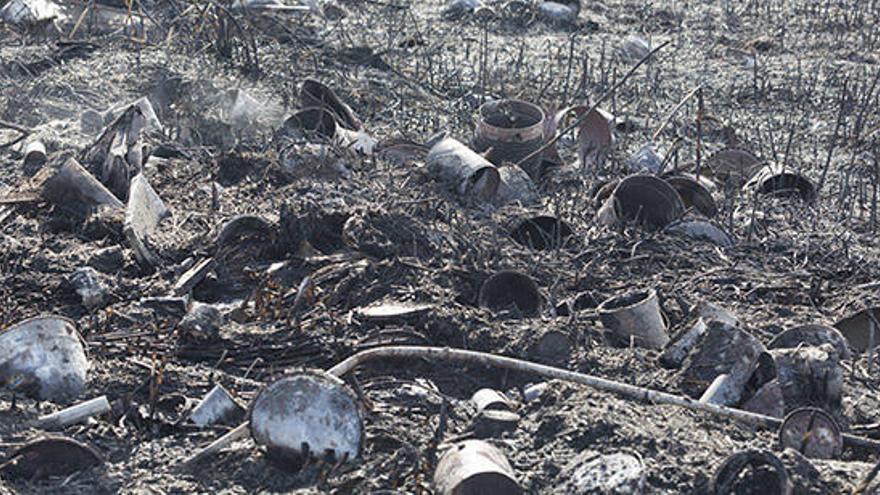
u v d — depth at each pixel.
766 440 2.65
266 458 2.55
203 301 3.09
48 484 2.49
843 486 2.46
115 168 3.53
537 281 3.21
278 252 3.24
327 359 2.87
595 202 3.65
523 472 2.51
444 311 2.96
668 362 2.90
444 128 4.32
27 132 3.95
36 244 3.24
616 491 2.42
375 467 2.51
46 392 2.70
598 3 6.60
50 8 5.11
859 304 3.23
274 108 4.17
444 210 3.49
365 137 3.91
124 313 2.97
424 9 6.29
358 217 3.28
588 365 2.87
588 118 4.07
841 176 4.17
